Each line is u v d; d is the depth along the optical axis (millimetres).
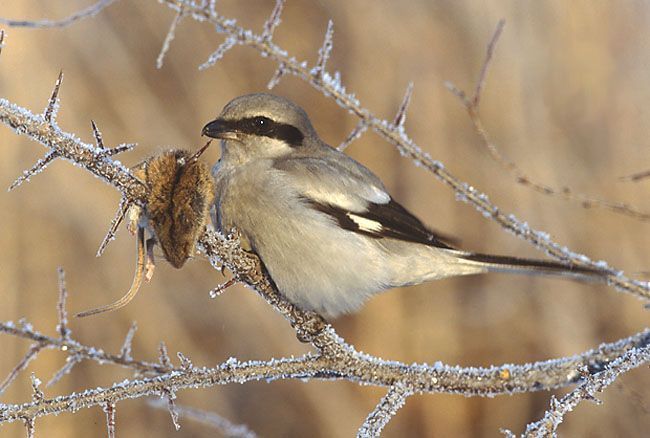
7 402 11336
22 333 6660
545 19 14406
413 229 8156
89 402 5949
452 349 12781
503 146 13531
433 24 14203
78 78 13422
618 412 11523
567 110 14180
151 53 14289
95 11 6934
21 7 12836
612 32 14594
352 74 14320
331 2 14719
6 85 12703
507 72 13906
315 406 12469
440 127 13672
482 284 13172
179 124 14047
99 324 12375
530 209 13180
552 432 5633
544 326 12672
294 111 8305
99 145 5234
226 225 7832
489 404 12156
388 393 6652
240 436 9938
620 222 12906
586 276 7453
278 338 12734
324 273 7625
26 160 12469
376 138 13734
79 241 12508
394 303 12898
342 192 7852
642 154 13641
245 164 8047
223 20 7035
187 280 12906
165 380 6141
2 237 11938
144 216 5457
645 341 6879
